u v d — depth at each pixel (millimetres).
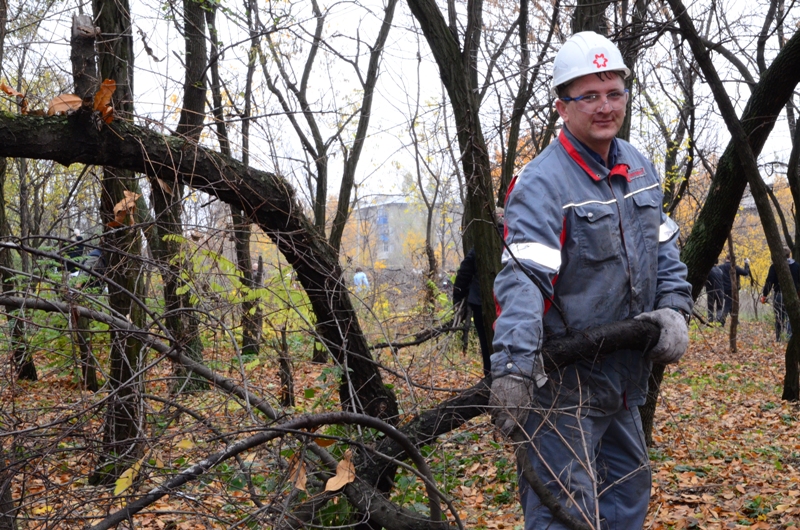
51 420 2760
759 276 23172
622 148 2904
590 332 2664
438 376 4344
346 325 3555
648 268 2840
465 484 5344
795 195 7789
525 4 8164
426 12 4188
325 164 10930
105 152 2969
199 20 8172
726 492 5547
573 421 2695
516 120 7844
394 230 26641
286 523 2510
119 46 5078
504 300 2598
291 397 3830
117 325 3006
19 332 2922
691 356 13672
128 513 2289
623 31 5605
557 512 2549
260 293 3855
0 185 8148
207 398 3268
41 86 8375
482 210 4332
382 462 3043
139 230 3377
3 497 2441
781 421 8398
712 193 4727
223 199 3318
